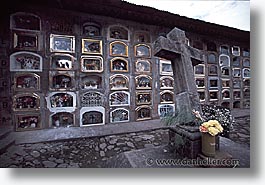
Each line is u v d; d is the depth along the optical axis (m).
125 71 2.78
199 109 1.39
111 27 2.77
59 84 2.51
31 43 2.42
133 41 2.87
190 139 1.16
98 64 2.67
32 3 2.33
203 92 3.37
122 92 2.75
